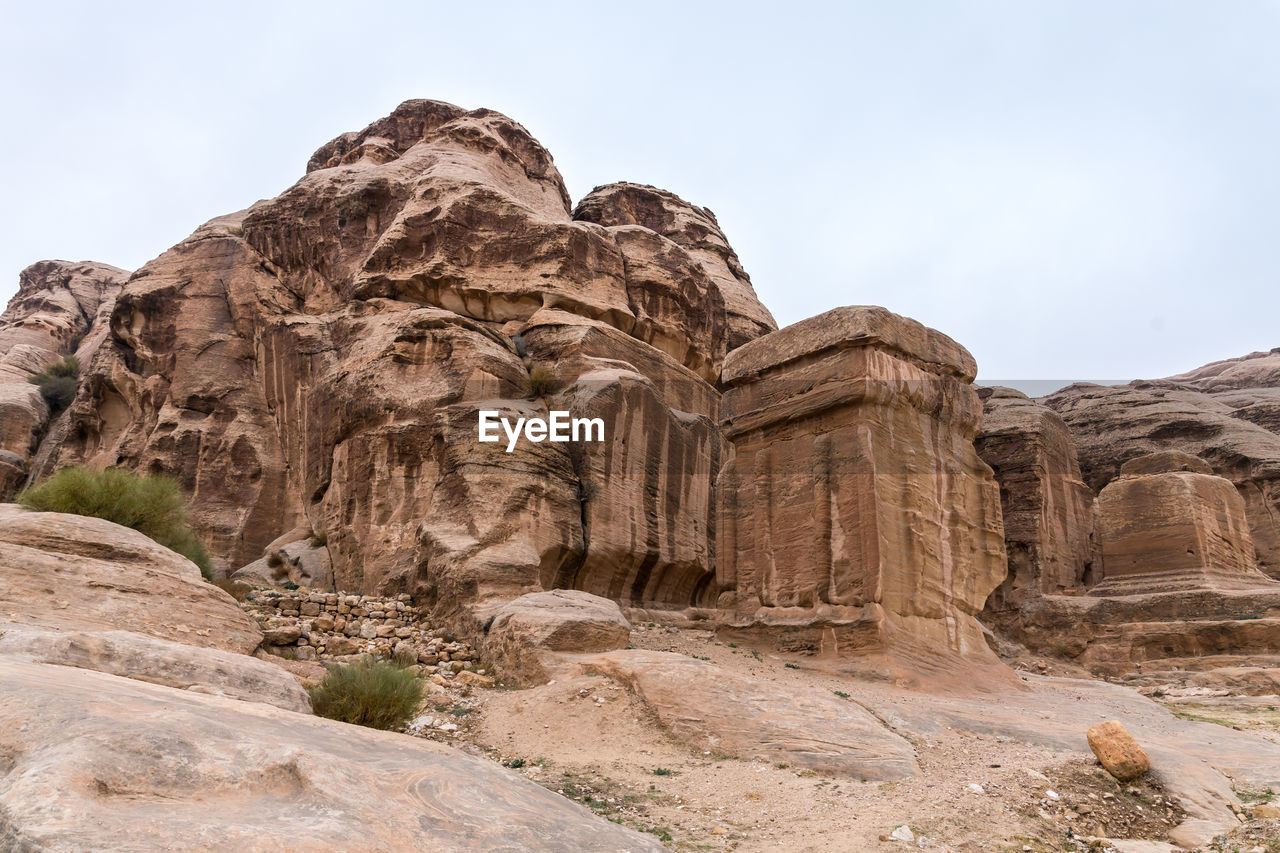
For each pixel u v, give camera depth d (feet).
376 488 64.95
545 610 47.24
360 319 80.23
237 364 93.56
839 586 54.75
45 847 12.78
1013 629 93.97
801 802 29.07
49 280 186.80
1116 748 34.27
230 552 84.84
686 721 36.60
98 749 15.48
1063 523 104.22
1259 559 115.24
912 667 51.88
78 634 28.73
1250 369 189.67
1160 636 81.15
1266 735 47.62
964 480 63.26
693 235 126.31
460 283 80.07
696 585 75.97
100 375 99.35
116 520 51.60
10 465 110.73
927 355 61.26
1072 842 27.84
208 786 15.81
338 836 14.85
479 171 91.25
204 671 29.94
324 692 35.58
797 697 38.50
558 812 18.97
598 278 84.58
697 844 25.38
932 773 32.99
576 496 64.08
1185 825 30.68
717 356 99.30
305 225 93.04
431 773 18.81
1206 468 98.22
